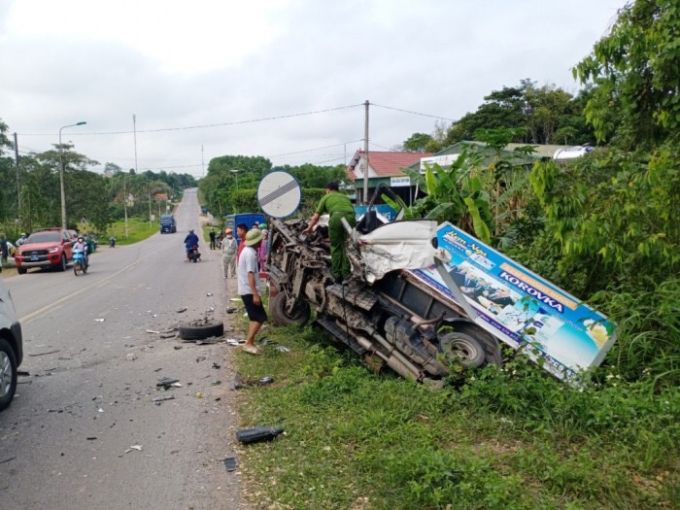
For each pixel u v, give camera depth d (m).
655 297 5.51
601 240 5.49
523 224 8.88
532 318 5.63
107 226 77.25
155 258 32.12
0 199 36.88
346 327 6.74
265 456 4.44
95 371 7.31
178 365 7.41
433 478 3.63
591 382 5.12
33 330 10.25
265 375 6.57
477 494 3.48
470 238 5.91
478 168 9.67
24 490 4.11
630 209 5.30
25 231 44.03
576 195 5.66
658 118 5.93
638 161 6.25
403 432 4.50
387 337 6.01
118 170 149.12
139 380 6.82
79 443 4.95
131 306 12.91
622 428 4.27
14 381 6.10
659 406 4.42
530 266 7.24
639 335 5.32
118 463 4.52
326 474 4.04
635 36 5.82
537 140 37.09
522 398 4.86
